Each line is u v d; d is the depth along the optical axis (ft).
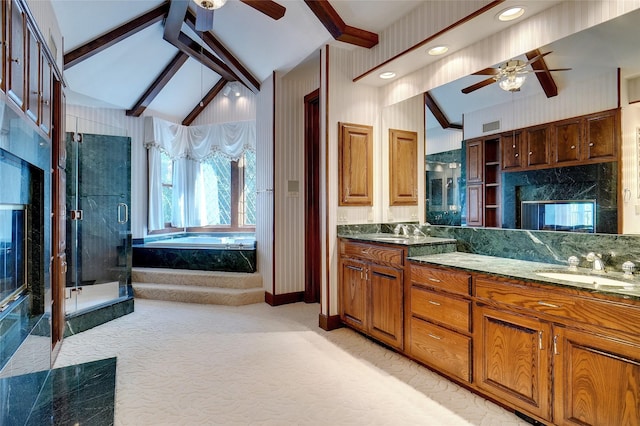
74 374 8.27
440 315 7.99
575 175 7.12
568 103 7.16
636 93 6.16
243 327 11.62
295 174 14.89
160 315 12.89
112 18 11.92
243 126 19.03
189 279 15.42
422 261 8.42
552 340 5.90
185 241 18.45
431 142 10.43
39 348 7.54
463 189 9.53
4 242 6.63
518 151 8.16
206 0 7.86
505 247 8.55
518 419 6.55
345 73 11.46
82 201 13.30
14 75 5.87
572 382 5.65
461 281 7.48
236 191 19.94
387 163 11.87
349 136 11.50
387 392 7.53
